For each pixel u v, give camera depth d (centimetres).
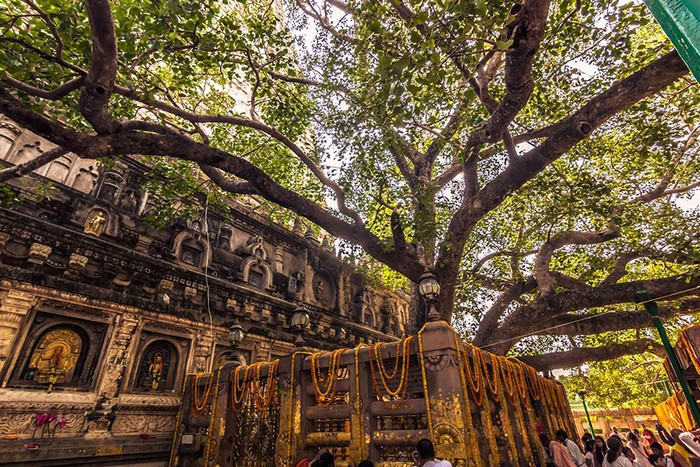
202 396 954
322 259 1712
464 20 561
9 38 598
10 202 832
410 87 590
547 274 1149
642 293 792
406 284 1970
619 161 1316
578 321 1142
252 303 1292
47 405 782
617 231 1180
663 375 2109
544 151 751
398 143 771
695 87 1077
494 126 732
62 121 992
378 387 689
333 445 703
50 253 875
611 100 683
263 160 1258
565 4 814
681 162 1319
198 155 790
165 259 1124
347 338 1662
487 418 635
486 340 1124
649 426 2633
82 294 892
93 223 978
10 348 770
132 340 960
